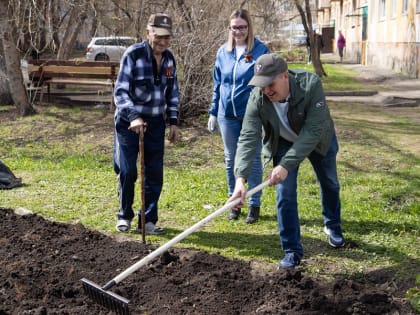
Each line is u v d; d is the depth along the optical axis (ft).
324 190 16.87
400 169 26.81
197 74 36.27
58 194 23.32
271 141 15.30
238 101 19.26
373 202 21.85
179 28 36.14
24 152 31.19
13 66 38.17
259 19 50.42
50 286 14.21
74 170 27.20
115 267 15.64
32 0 39.37
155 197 18.72
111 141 32.91
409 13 79.97
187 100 36.42
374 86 66.64
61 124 36.24
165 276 15.11
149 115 17.88
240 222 20.08
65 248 17.04
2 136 34.40
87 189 23.99
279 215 15.48
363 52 111.96
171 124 18.74
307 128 14.35
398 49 86.69
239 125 19.71
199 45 35.83
